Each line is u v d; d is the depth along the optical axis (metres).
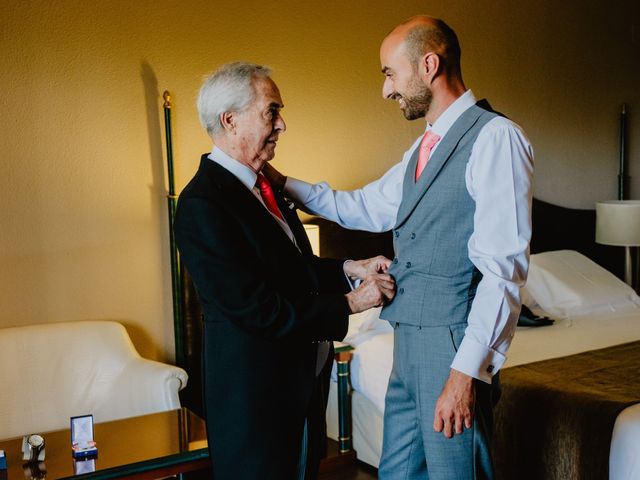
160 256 3.21
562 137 4.52
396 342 1.86
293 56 3.49
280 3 3.43
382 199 2.13
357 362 3.18
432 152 1.78
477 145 1.67
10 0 2.84
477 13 4.08
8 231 2.90
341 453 3.18
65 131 2.98
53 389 2.83
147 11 3.11
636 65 4.82
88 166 3.03
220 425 1.83
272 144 1.89
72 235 3.02
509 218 1.63
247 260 1.79
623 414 2.21
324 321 1.80
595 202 4.72
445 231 1.73
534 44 4.34
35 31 2.89
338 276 2.09
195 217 1.76
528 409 2.46
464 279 1.73
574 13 4.50
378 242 3.77
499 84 4.21
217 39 3.28
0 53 2.83
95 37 3.01
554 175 4.52
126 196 3.12
